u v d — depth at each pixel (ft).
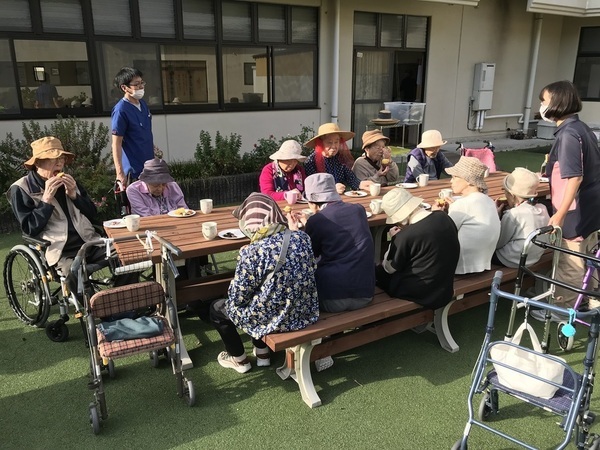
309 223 9.00
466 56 34.88
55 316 11.74
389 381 9.46
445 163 16.84
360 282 8.84
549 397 6.97
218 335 11.07
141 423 8.14
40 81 20.38
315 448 7.65
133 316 8.80
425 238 8.95
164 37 22.80
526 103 39.83
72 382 9.23
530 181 10.66
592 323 6.39
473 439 7.91
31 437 7.79
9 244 16.19
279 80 26.81
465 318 12.13
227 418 8.31
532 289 13.03
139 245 9.40
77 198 10.89
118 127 13.58
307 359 8.63
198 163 21.84
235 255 15.83
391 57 31.40
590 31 39.24
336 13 27.04
